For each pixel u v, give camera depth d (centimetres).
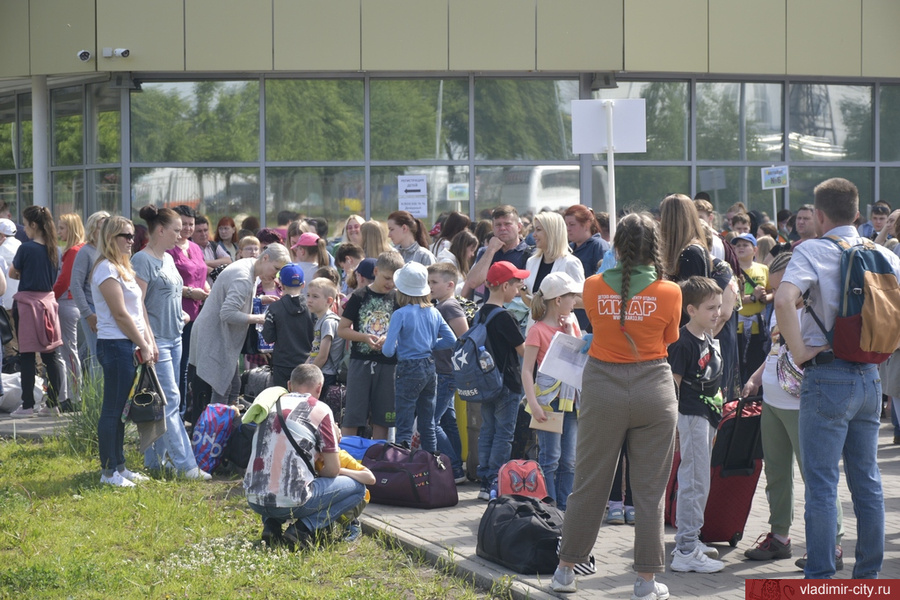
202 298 1448
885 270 714
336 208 2250
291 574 821
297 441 876
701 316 832
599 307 728
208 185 2244
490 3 2142
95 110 2312
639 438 728
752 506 1040
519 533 805
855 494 740
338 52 2133
